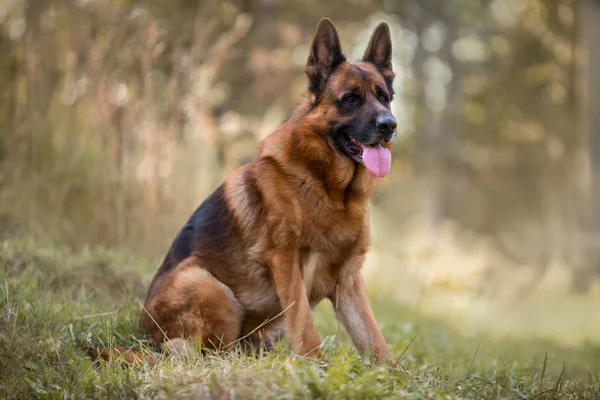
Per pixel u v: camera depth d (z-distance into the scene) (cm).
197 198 1057
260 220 589
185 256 630
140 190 1009
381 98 625
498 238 3519
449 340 1050
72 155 973
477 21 3309
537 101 3384
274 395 442
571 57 3111
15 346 536
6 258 770
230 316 600
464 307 1762
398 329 895
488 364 789
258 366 493
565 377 666
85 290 773
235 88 1909
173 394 464
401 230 2530
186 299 597
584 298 2094
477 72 3447
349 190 591
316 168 580
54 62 1011
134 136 1020
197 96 1076
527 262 3181
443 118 3200
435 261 2127
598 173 2319
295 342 562
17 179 929
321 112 593
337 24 2566
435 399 458
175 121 1041
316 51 616
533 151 3538
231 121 1310
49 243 882
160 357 548
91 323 635
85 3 1059
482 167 3550
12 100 962
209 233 621
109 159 993
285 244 577
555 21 3019
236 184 619
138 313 670
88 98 1006
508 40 3384
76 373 519
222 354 583
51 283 766
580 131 3136
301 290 576
